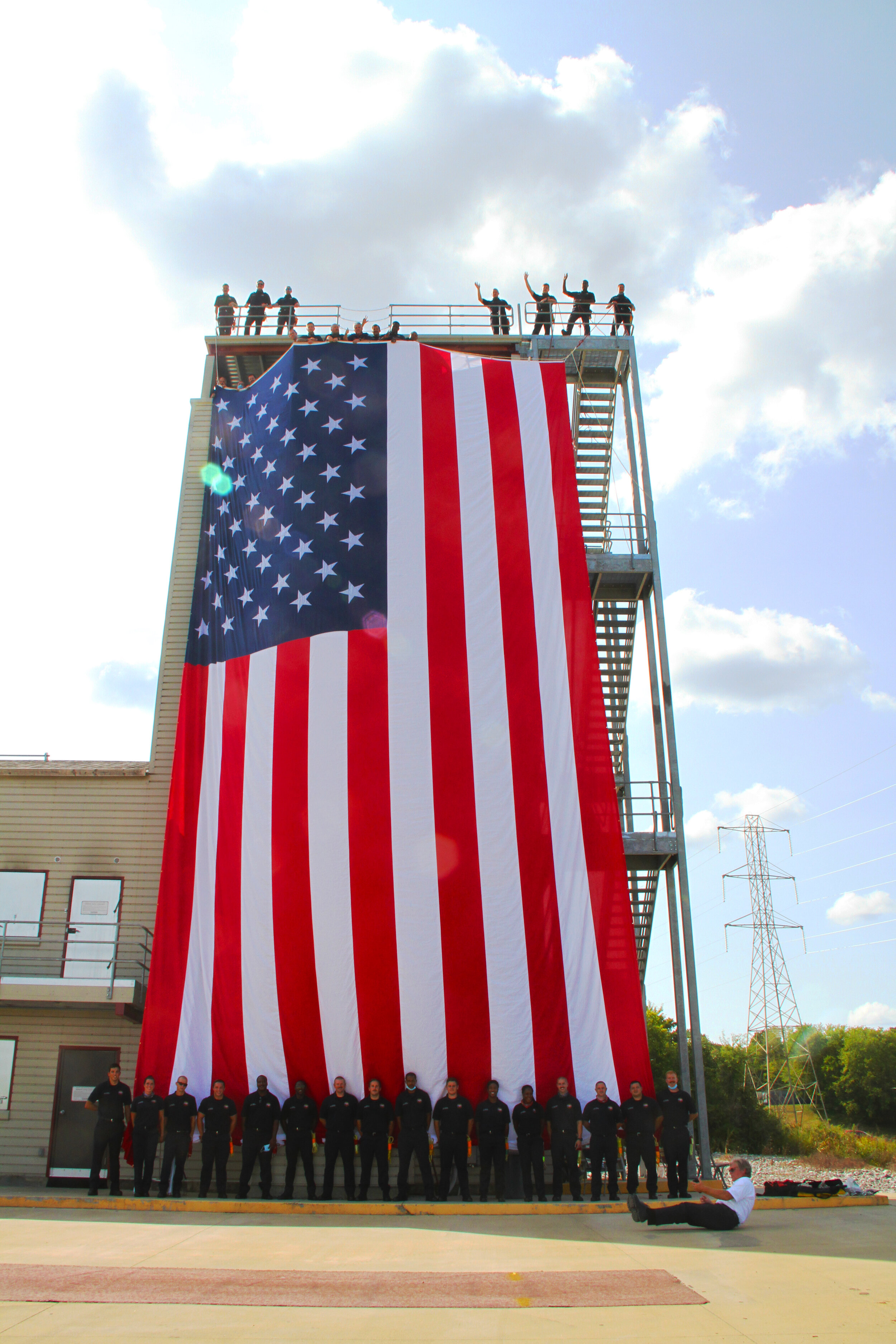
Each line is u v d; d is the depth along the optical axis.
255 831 18.11
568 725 18.31
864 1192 15.12
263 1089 15.99
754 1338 6.44
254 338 24.33
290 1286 8.20
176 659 21.86
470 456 20.28
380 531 19.78
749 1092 50.22
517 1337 6.49
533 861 17.48
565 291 25.03
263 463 21.03
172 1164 15.74
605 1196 15.43
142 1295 7.81
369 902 17.34
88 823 20.80
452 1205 14.04
